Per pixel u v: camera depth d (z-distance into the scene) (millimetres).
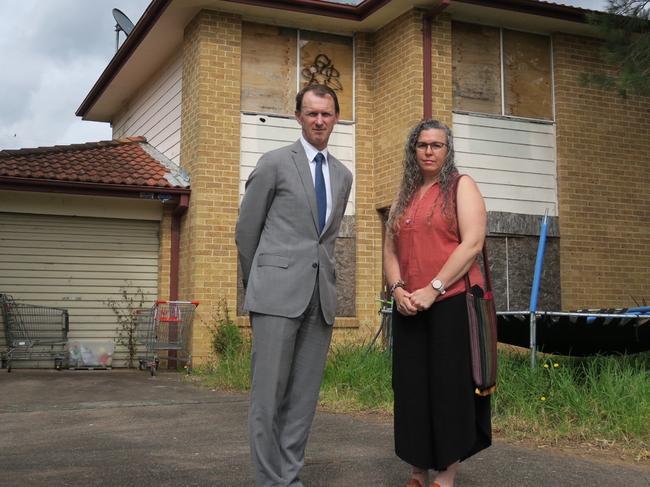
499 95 12695
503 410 6395
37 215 12195
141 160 13320
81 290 12352
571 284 12773
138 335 12492
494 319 3740
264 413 3568
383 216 12734
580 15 12609
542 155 12922
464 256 3639
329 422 6477
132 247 12672
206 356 11586
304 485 4152
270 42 12539
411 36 11961
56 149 13180
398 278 3871
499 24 12789
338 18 12484
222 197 11977
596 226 13086
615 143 13383
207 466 4660
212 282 11797
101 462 4801
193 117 12289
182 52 13383
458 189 3773
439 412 3615
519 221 12523
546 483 4262
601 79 10969
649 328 7297
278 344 3580
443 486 3676
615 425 5707
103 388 9383
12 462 4820
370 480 4277
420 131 3887
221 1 11859
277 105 12492
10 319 11758
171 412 7176
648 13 10242
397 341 3838
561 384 6422
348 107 12891
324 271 3715
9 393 8852
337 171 3855
